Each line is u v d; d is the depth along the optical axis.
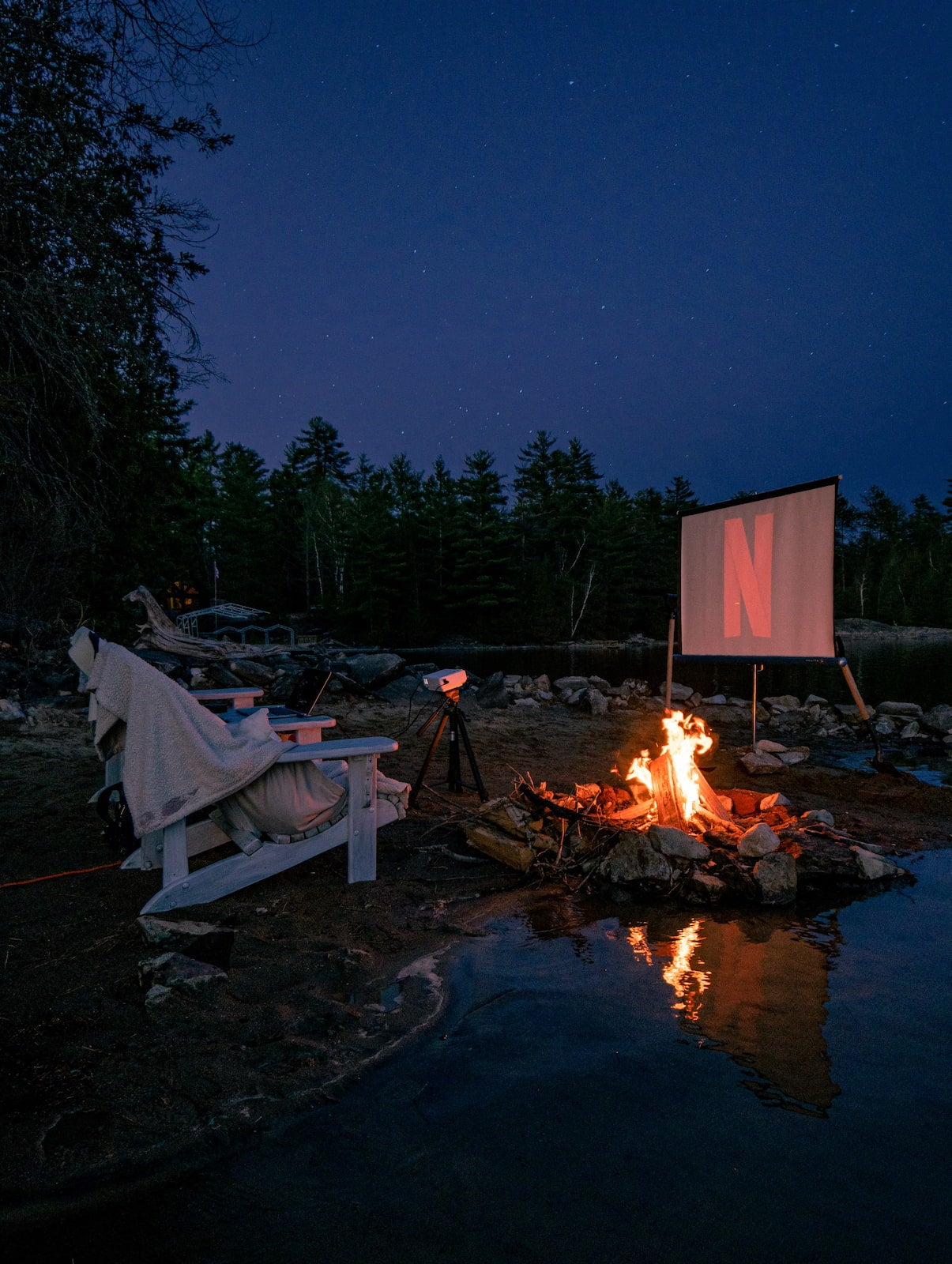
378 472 70.19
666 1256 1.67
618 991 3.01
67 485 10.44
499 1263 1.65
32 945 3.26
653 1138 2.10
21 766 6.69
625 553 65.44
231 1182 1.91
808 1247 1.71
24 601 11.70
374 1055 2.49
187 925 3.39
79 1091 2.24
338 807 4.08
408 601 60.28
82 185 9.38
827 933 3.65
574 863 4.52
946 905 4.04
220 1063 2.40
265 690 12.53
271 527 66.88
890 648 39.69
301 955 3.24
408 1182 1.92
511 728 10.07
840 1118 2.20
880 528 99.69
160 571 17.11
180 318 10.89
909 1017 2.82
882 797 6.28
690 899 4.10
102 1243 1.71
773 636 6.88
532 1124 2.16
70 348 9.09
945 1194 1.89
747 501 7.07
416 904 3.95
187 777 3.48
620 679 22.08
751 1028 2.73
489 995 2.98
